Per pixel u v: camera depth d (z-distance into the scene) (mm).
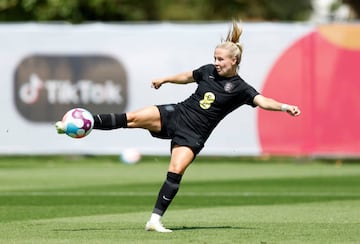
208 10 110062
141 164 68625
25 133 68688
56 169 64750
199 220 36156
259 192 49219
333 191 49938
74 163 70000
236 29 31188
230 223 35000
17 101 68688
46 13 92188
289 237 30312
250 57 67188
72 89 68625
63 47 68562
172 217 37344
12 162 71375
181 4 111250
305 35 66938
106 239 29469
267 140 67125
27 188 51438
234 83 30891
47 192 49031
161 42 67625
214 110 30812
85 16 94938
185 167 30734
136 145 68188
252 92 30734
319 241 29375
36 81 68625
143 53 67875
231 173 61938
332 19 102875
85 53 68438
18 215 38156
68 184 53938
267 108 30281
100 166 67188
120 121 30500
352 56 66812
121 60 68062
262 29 67000
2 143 68875
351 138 66812
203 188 51500
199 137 30750
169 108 31000
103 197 46375
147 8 109312
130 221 35688
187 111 30922
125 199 45375
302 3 122688
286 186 52938
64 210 40250
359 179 57719
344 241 29438
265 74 67125
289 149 67125
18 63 68688
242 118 67062
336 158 71875
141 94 67938
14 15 93312
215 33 67250
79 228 33000
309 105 66875
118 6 98312
